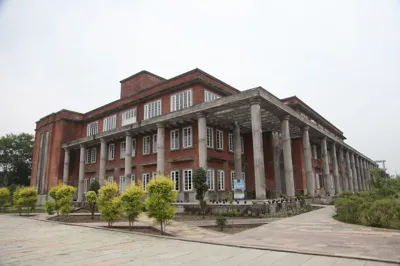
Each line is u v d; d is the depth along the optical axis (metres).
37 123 45.31
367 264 6.67
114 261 7.32
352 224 13.76
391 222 12.71
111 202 14.85
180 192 25.52
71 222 17.75
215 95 28.36
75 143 36.53
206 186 19.73
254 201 18.25
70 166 40.41
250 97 19.66
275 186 30.44
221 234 11.91
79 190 34.81
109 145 35.56
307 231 11.91
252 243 9.45
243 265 6.73
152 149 29.70
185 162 25.88
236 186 19.72
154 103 30.73
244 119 26.84
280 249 8.32
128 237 11.44
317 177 35.94
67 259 7.67
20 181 56.97
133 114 33.31
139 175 30.36
